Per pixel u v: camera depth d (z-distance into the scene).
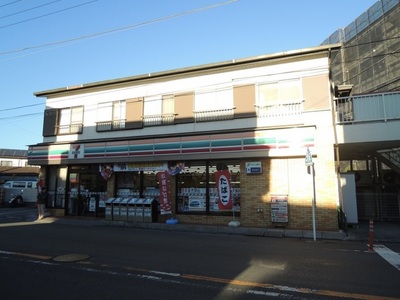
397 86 19.23
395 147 14.77
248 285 5.59
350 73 24.50
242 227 13.32
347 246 9.81
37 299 4.88
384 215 15.95
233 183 14.45
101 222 15.63
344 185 14.29
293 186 13.30
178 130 15.64
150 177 16.20
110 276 6.12
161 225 14.13
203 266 6.96
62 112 18.88
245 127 14.43
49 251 8.49
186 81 15.84
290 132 13.22
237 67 14.91
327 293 5.19
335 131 13.17
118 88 17.38
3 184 29.52
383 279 6.02
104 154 16.58
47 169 18.88
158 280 5.87
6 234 11.60
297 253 8.55
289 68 14.11
